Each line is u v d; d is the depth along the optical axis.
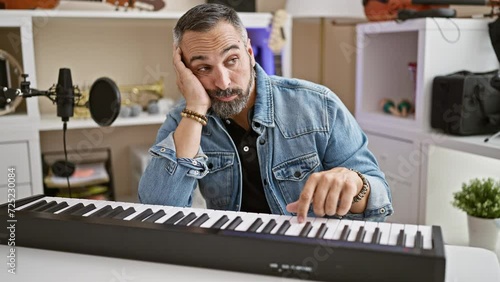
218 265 0.75
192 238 0.75
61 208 0.90
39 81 2.20
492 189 1.65
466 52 1.89
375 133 2.14
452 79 1.76
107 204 0.92
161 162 1.08
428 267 0.66
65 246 0.82
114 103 1.15
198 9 1.03
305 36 2.63
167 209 0.89
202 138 1.19
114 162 2.38
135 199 2.29
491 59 1.94
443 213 1.93
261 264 0.73
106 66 2.30
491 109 1.77
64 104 1.19
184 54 1.06
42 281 0.72
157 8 2.14
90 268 0.76
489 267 0.78
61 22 2.16
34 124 1.87
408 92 2.30
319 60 2.67
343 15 2.20
